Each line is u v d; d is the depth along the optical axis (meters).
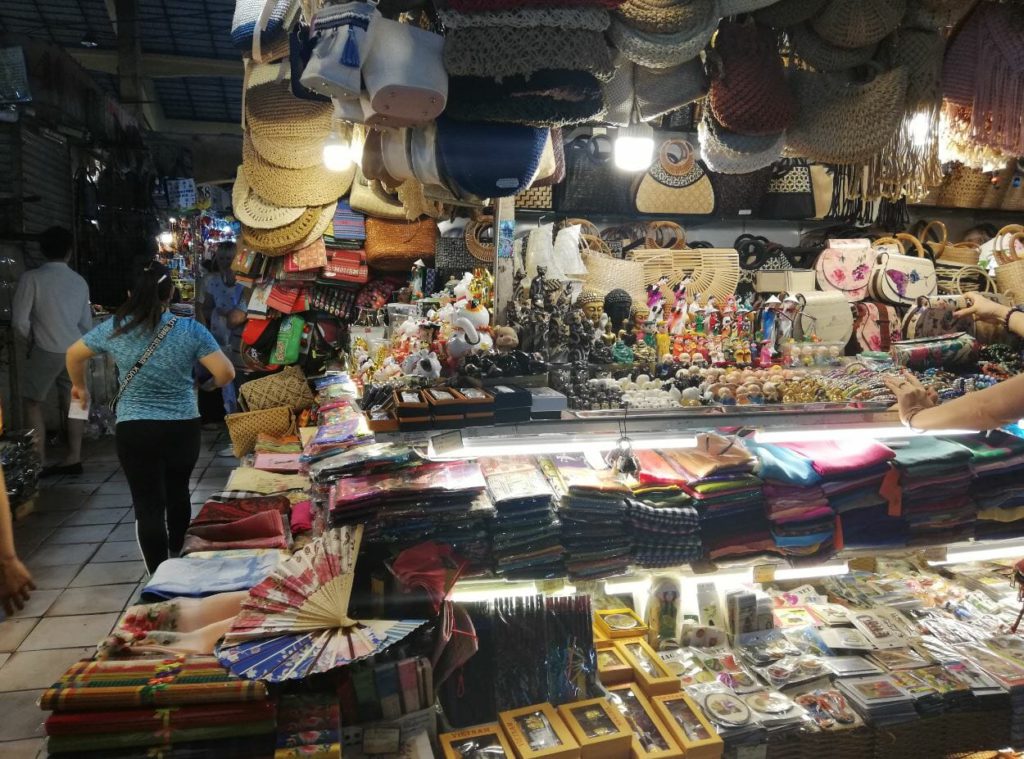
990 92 2.49
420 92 1.89
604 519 2.14
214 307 7.17
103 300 7.50
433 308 3.70
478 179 2.21
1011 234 4.34
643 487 2.21
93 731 1.48
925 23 2.46
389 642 1.61
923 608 2.75
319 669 1.52
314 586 1.75
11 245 6.18
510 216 3.12
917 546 2.42
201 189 9.41
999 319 3.15
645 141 2.50
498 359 2.57
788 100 2.48
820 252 4.36
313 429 3.56
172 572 2.04
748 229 4.71
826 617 2.62
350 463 2.09
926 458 2.36
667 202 4.23
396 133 2.39
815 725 2.09
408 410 2.15
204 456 6.64
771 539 2.30
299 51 2.03
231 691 1.52
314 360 5.20
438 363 2.63
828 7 2.36
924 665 2.36
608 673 2.15
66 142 7.21
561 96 2.00
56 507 5.18
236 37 2.43
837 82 2.52
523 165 2.21
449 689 1.98
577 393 2.56
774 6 2.39
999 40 2.46
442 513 1.98
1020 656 2.42
